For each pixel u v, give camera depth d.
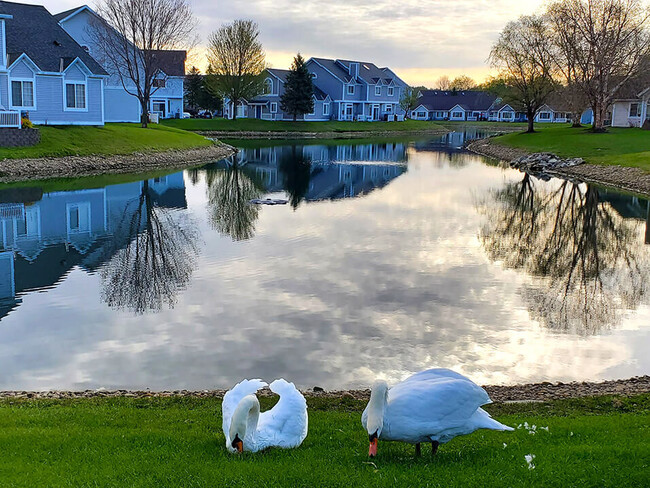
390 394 6.60
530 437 7.55
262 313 15.28
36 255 21.16
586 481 6.08
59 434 7.58
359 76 116.94
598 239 25.03
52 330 14.03
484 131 116.31
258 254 21.72
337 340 13.54
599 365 12.45
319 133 95.88
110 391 10.75
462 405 6.44
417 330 14.27
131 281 18.11
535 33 74.62
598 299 17.00
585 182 43.31
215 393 10.55
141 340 13.42
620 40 62.69
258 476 6.17
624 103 76.25
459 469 6.36
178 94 92.25
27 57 46.75
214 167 49.94
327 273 19.23
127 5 62.84
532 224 28.16
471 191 38.88
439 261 21.06
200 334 13.81
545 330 14.48
